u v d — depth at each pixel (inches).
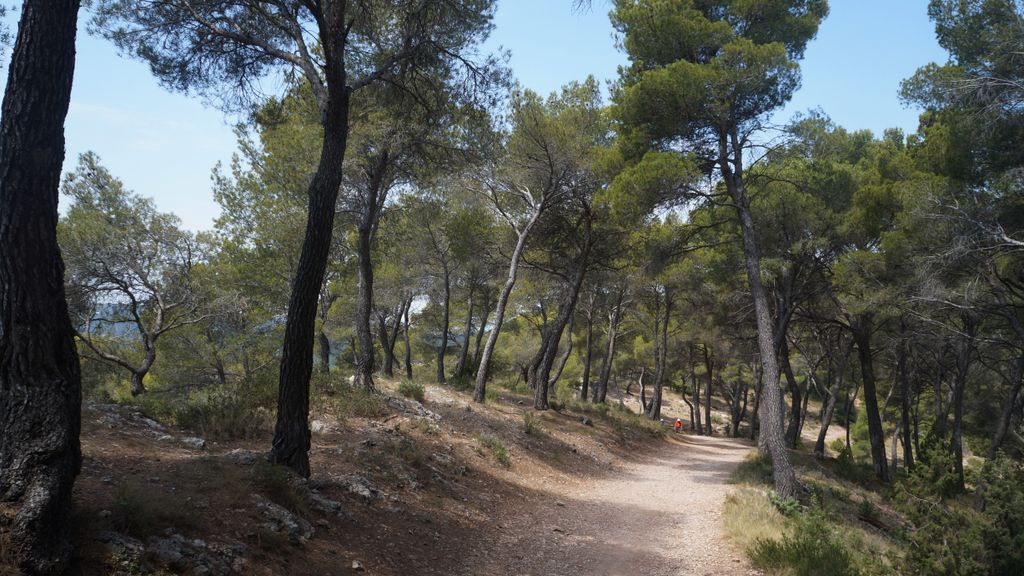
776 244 789.2
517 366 1496.1
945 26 520.7
